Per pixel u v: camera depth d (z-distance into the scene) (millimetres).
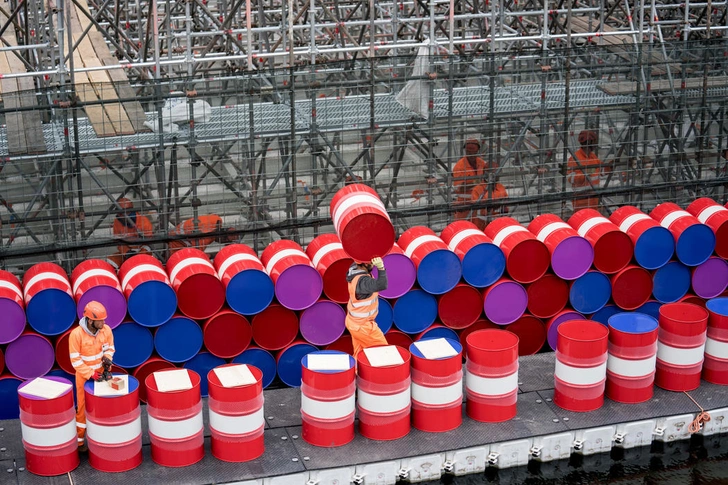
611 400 23531
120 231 25172
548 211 28578
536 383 24203
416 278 25453
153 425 20469
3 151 24062
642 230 26594
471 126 26797
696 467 22359
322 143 26516
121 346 24047
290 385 25141
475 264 25656
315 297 24547
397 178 26797
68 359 23406
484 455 21594
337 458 20938
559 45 38906
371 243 22953
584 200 28672
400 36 43688
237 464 20703
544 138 27625
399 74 26812
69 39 26750
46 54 37156
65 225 24719
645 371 23188
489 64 26953
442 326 25953
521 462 21922
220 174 25906
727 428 23328
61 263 25406
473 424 22344
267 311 24609
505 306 26062
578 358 22531
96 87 25078
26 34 30406
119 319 23625
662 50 30266
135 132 24562
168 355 24281
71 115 24719
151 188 25203
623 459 22531
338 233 23125
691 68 28156
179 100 25641
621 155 28188
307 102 26016
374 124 26000
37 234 24781
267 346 24859
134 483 20031
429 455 21172
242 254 24984
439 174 27047
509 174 27484
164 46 43938
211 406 20750
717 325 24062
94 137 24953
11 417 23453
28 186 24344
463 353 26188
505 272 26203
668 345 23781
